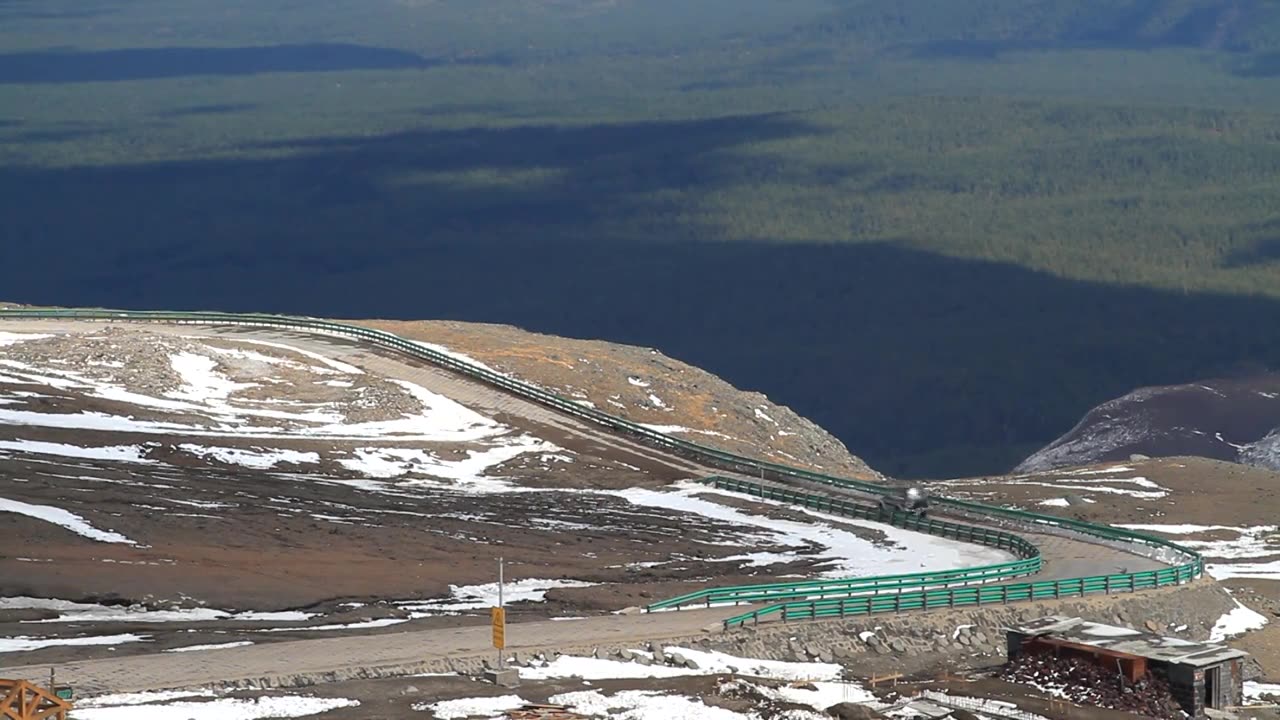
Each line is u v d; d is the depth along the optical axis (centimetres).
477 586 14025
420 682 10488
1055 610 14075
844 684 11556
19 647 10894
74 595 12369
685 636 12225
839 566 16175
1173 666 11806
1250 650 14362
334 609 12750
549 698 10344
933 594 13875
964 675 12225
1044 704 11450
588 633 12150
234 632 11675
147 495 16300
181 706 9606
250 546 14562
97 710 9394
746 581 15038
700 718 10119
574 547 16262
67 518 14575
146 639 11319
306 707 9812
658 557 16112
